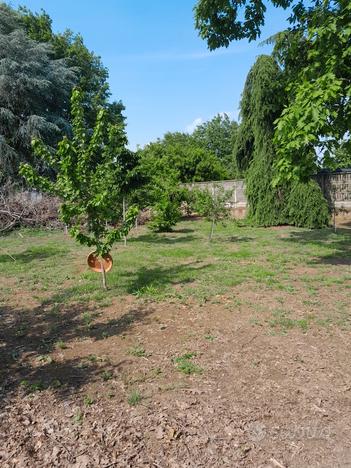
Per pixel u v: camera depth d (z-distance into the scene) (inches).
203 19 297.7
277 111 548.7
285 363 134.0
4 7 860.0
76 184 219.0
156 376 128.3
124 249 389.4
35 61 809.5
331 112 210.5
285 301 202.2
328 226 536.1
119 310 198.1
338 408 107.0
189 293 220.4
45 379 129.7
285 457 89.0
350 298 204.5
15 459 91.6
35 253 381.4
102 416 107.1
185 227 607.5
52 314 197.0
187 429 99.7
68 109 930.1
